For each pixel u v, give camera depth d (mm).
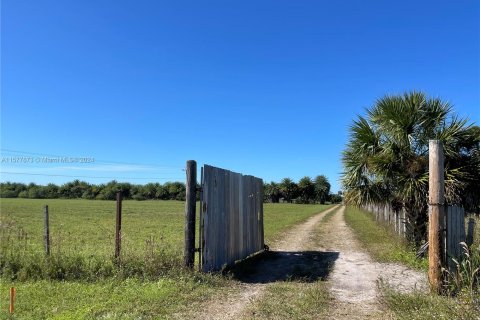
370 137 13805
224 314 6879
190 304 7398
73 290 8109
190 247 9555
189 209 9641
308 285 9180
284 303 7574
